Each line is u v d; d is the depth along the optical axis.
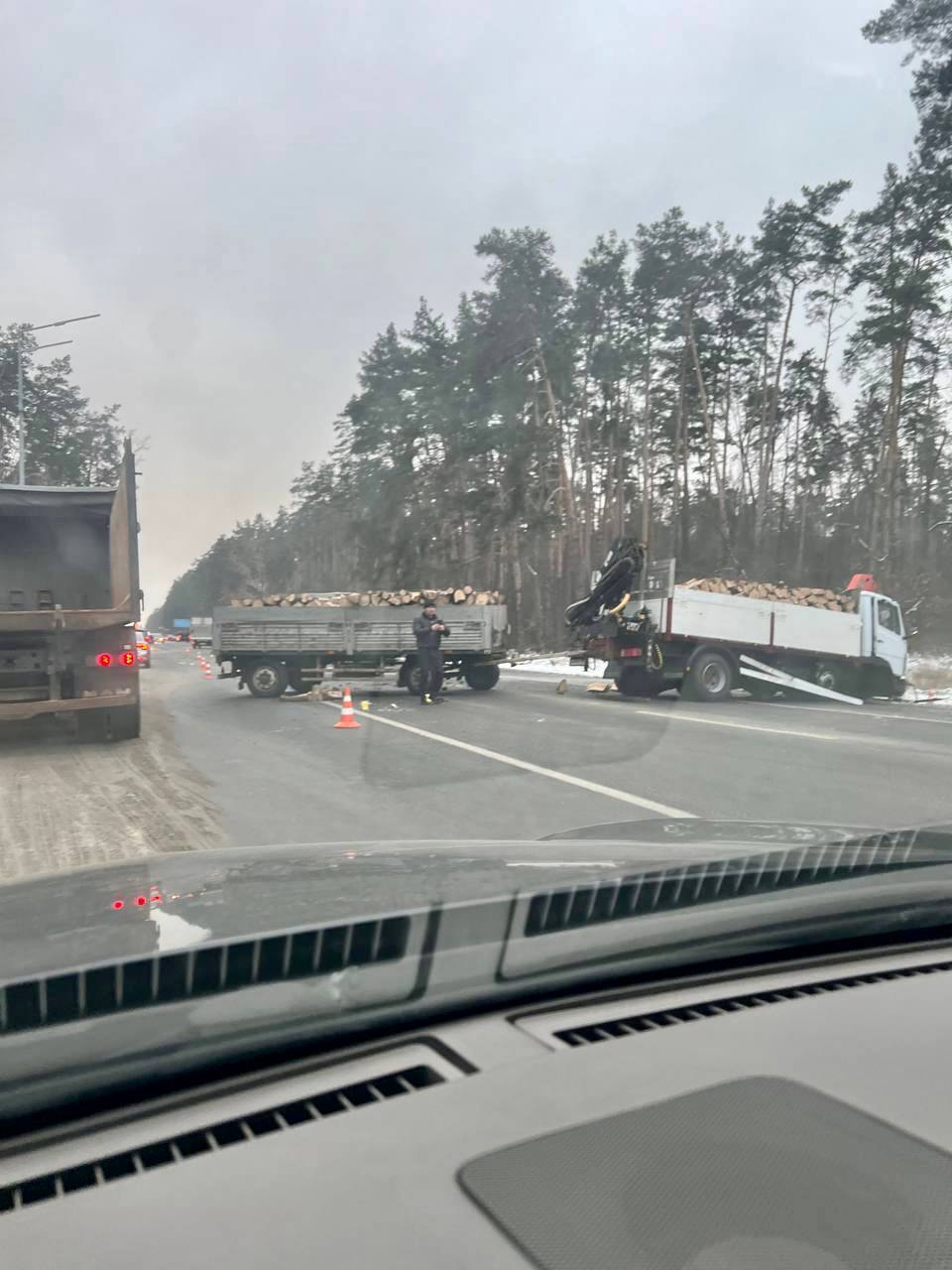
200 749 12.40
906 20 26.50
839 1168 1.49
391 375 49.00
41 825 8.09
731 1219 1.37
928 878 2.86
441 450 47.78
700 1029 2.01
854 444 48.12
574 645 21.91
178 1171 1.51
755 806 8.59
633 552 20.23
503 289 40.53
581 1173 1.47
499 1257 1.29
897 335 34.06
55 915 2.39
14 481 51.19
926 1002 2.17
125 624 12.49
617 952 2.25
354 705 18.61
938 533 46.31
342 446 61.25
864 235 35.91
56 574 13.51
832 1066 1.84
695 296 41.62
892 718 16.58
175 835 7.59
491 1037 1.94
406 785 9.61
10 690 12.19
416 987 1.99
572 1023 2.02
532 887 2.55
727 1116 1.64
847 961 2.46
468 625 21.23
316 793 9.30
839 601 21.69
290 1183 1.46
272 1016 1.86
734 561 43.59
